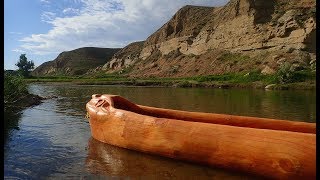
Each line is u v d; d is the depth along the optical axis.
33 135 10.19
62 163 7.36
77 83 59.91
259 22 67.69
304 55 52.94
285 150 6.10
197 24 91.75
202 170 6.92
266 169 6.31
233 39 72.12
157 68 89.38
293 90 36.47
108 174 6.67
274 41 61.09
